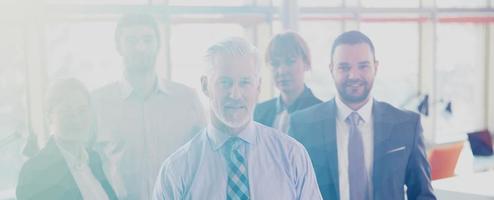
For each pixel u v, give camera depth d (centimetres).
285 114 228
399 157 248
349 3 243
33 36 197
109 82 206
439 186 268
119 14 207
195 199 216
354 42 241
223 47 220
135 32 209
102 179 205
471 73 305
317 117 232
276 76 227
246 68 221
